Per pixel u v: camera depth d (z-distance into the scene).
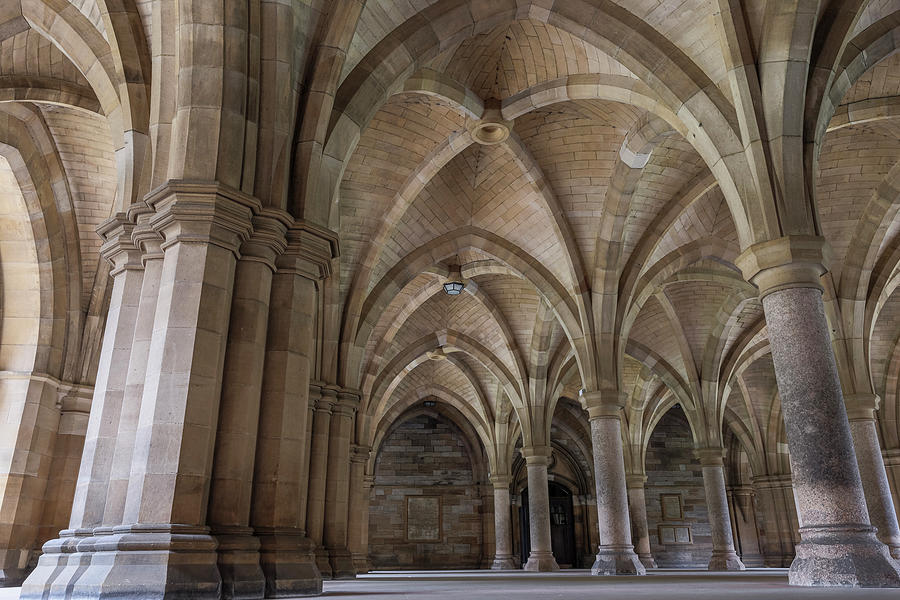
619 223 16.84
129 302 7.59
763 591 7.04
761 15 9.83
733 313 22.73
